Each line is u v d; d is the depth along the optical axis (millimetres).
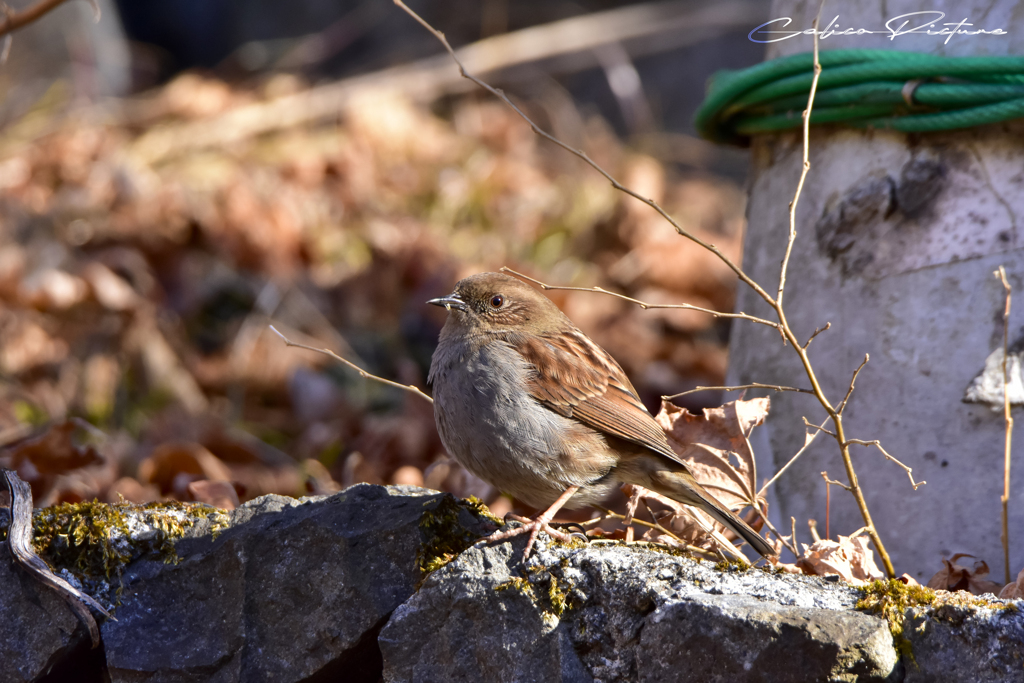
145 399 12648
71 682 5875
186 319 13945
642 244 16438
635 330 14852
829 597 5039
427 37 24453
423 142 19203
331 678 5824
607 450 6629
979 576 6254
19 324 12508
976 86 6496
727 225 19141
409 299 15039
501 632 5363
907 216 6855
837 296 7098
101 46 20734
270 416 13031
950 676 4750
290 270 14930
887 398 6832
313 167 17516
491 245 16422
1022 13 6570
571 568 5340
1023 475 6426
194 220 14883
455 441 6668
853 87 6918
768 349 7500
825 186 7266
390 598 5691
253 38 24734
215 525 5973
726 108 7762
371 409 13156
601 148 21047
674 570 5238
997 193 6613
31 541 5887
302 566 5797
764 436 7406
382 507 5863
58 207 14430
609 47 22656
